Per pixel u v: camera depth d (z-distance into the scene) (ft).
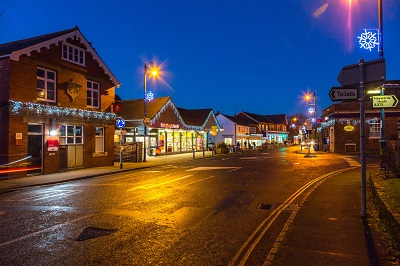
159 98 129.49
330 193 36.73
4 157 54.34
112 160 80.43
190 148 146.30
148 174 60.18
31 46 57.82
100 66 76.64
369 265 16.46
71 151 68.28
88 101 74.90
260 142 248.52
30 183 48.91
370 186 36.60
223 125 211.00
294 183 45.37
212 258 17.60
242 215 27.14
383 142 48.57
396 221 18.51
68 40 67.26
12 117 55.06
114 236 21.47
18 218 26.53
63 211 28.99
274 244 19.76
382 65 22.93
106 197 35.86
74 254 18.21
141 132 114.93
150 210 29.04
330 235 21.36
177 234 21.89
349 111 115.44
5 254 18.29
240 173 58.34
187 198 34.73
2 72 55.42
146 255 18.04
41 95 61.67
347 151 115.44
